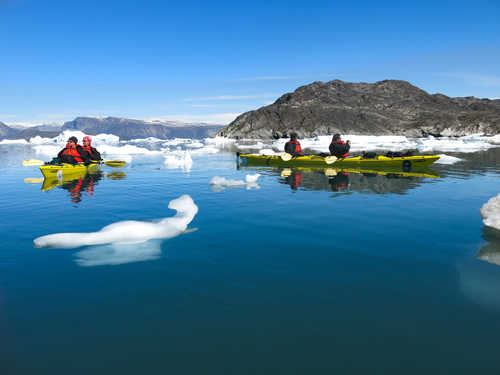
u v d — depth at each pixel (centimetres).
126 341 186
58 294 241
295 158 1155
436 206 510
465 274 267
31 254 319
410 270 277
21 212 488
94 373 160
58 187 727
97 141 5866
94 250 329
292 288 247
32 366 165
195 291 244
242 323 202
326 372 159
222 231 390
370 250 324
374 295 235
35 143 5216
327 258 305
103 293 242
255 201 557
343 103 8806
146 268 286
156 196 612
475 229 389
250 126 7894
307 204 531
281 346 180
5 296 238
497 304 221
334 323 201
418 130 6869
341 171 980
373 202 543
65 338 189
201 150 2514
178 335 191
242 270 280
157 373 160
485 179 791
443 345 180
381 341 184
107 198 595
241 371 161
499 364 165
